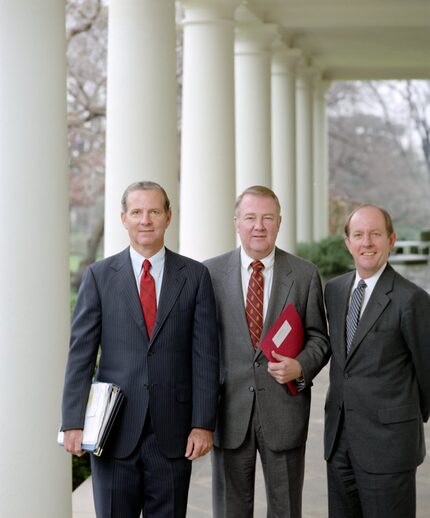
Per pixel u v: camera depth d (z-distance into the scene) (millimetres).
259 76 26766
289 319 8000
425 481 11828
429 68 48000
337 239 40625
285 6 26172
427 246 51812
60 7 8297
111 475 7555
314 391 17453
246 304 8172
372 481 7695
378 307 7656
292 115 33156
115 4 14922
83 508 10797
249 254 8164
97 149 47219
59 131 8336
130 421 7492
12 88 8070
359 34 34125
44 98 8188
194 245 20844
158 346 7520
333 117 89938
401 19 26719
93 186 48469
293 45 34125
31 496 8281
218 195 20734
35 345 8211
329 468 8109
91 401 7430
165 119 15016
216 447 8273
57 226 8328
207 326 7668
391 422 7637
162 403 7512
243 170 27016
